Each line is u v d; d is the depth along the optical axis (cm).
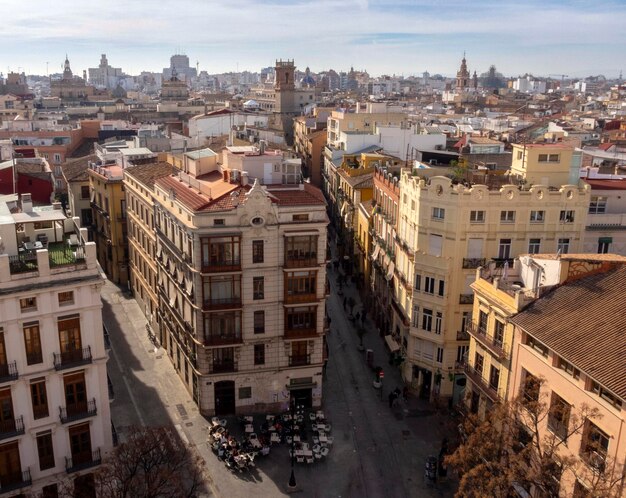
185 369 6216
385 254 7344
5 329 3934
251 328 5581
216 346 5497
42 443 4253
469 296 5781
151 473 4122
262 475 5034
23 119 15612
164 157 9044
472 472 3541
